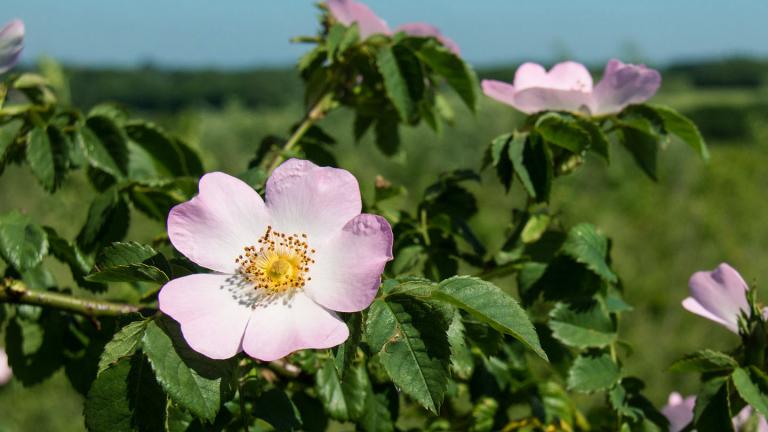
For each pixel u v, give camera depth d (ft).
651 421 1.29
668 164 9.65
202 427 1.12
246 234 1.12
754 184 10.12
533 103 1.31
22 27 1.31
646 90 1.30
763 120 16.93
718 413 1.21
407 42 1.40
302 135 1.47
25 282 1.32
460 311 1.19
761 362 1.20
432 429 1.42
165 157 1.42
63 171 1.31
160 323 1.07
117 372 1.06
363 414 1.25
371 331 1.06
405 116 1.38
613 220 7.69
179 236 1.11
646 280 6.13
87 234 1.30
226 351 1.06
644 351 4.83
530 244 1.34
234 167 10.48
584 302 1.30
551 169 1.27
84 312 1.21
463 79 1.40
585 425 1.46
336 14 1.45
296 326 1.08
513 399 1.41
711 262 6.77
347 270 1.09
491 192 7.98
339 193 1.12
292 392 1.29
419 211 1.40
